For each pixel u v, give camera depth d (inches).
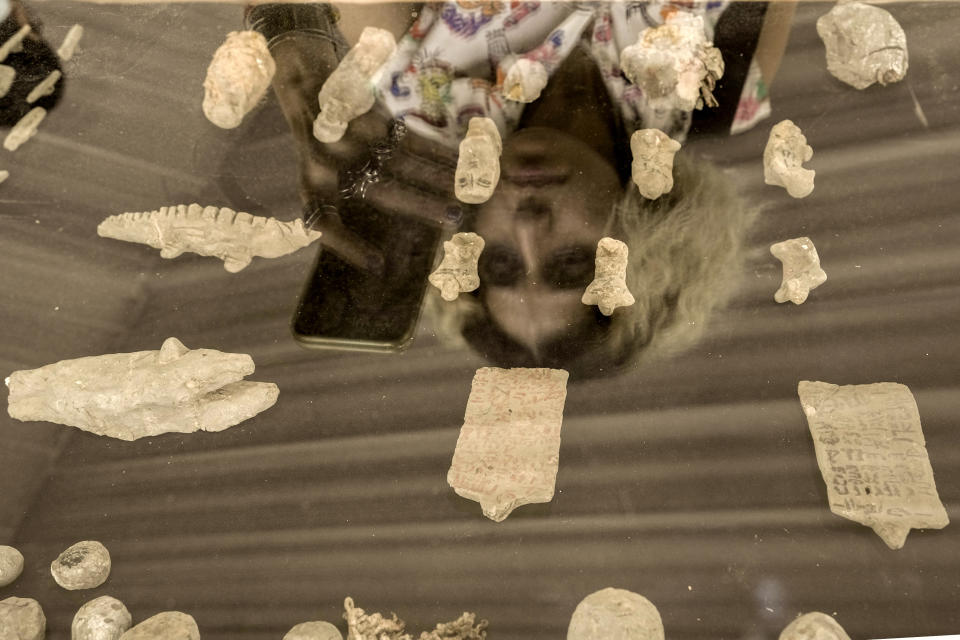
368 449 65.6
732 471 61.5
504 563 60.1
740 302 68.2
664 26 79.1
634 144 74.2
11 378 69.8
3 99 84.4
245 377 69.6
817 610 56.2
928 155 72.4
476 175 73.3
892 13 79.7
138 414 67.6
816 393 63.2
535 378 66.8
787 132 73.9
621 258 68.7
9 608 61.4
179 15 87.8
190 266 75.0
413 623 58.6
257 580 61.5
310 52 82.4
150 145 80.7
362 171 76.7
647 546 59.4
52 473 68.2
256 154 79.2
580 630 56.2
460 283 70.2
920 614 55.4
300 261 74.0
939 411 62.0
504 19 82.0
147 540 64.2
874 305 66.6
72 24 88.1
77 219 77.7
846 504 59.0
